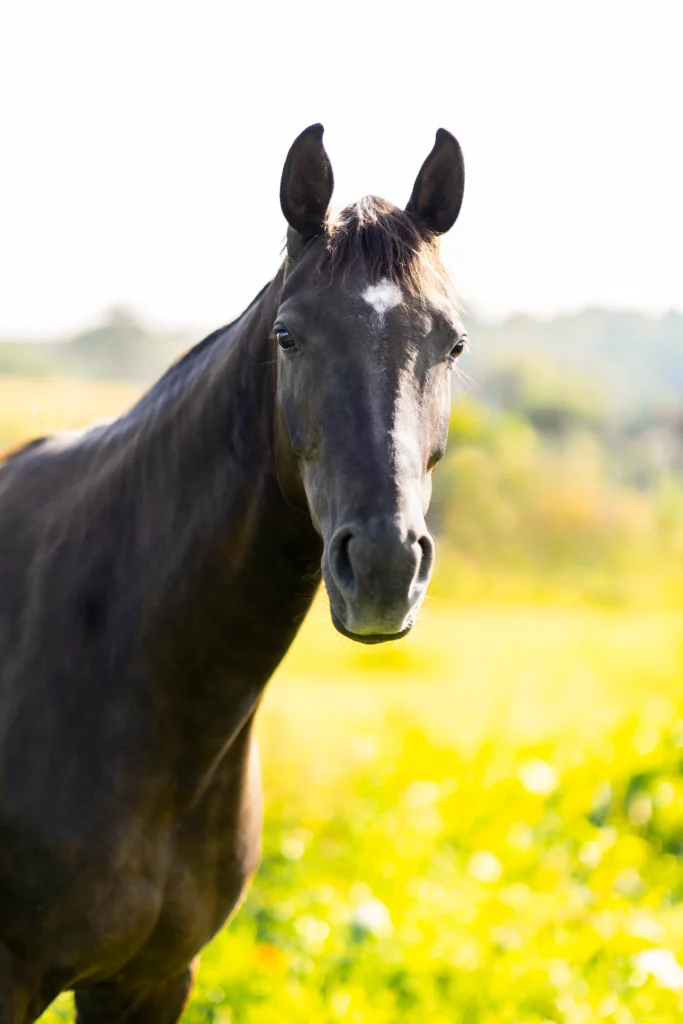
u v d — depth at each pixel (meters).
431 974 4.68
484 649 19.17
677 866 6.28
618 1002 4.56
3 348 72.50
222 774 3.41
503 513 34.09
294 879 5.80
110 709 3.25
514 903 5.36
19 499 3.64
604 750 7.44
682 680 9.81
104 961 3.27
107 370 72.12
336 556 2.77
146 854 3.26
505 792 6.84
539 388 61.66
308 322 2.90
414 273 2.94
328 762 8.48
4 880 3.24
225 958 4.67
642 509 36.81
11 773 3.23
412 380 2.87
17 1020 3.24
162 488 3.32
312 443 2.90
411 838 6.51
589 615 25.59
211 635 3.25
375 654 18.25
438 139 3.18
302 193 3.09
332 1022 4.33
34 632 3.33
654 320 88.00
